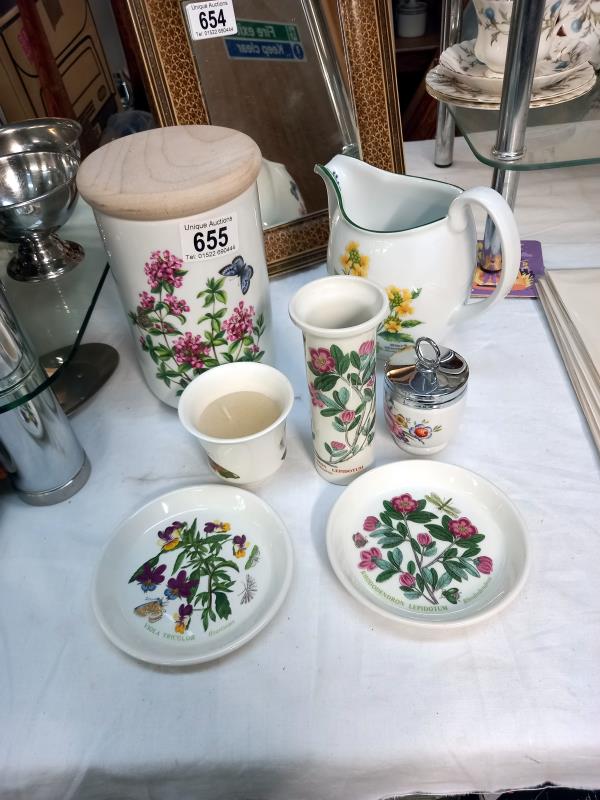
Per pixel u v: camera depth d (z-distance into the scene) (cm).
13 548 45
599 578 39
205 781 34
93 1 108
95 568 41
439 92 64
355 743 33
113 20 118
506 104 50
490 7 57
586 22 59
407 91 153
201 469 50
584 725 32
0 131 63
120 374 61
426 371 43
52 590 42
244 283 48
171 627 38
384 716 33
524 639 36
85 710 35
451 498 44
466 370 44
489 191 43
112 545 43
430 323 50
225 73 61
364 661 36
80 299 52
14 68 79
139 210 40
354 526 43
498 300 47
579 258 68
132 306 47
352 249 49
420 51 148
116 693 36
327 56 64
